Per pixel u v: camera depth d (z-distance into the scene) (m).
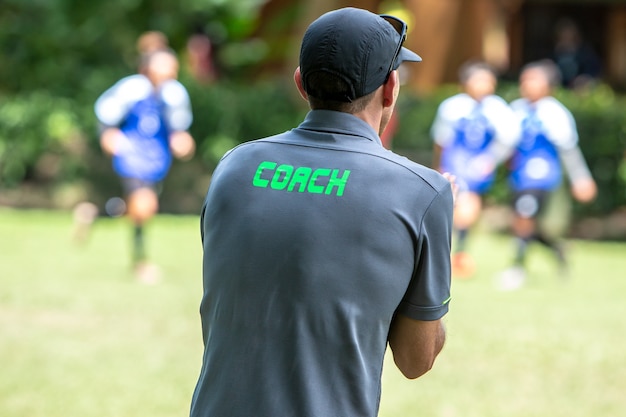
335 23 5.27
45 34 33.91
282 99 31.30
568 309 18.56
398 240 5.06
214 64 37.22
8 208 30.30
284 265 5.04
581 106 29.27
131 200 20.38
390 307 5.09
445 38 36.38
